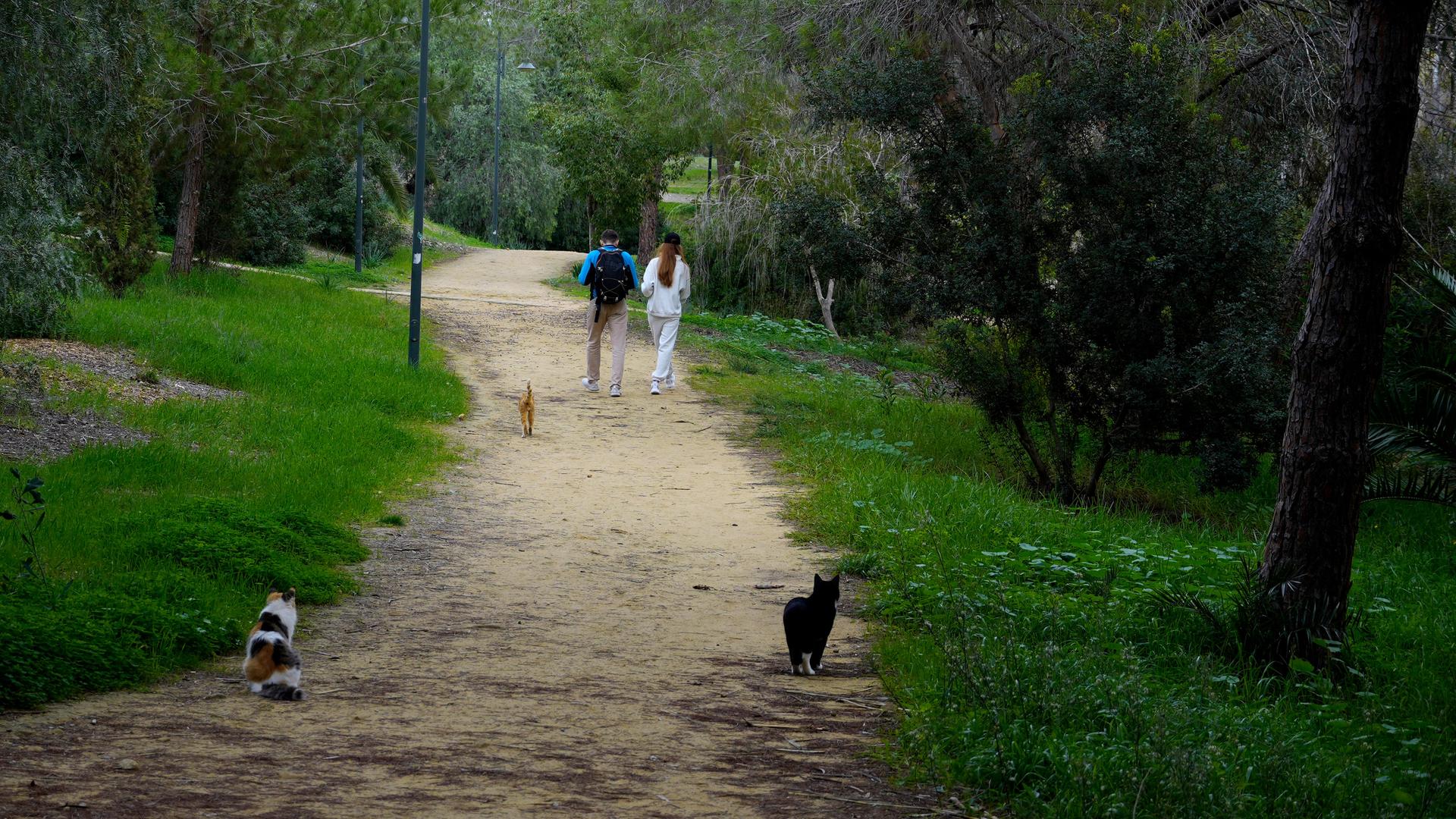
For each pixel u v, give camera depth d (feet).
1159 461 52.19
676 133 75.82
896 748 15.89
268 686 17.52
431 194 193.26
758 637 23.57
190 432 38.55
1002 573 27.61
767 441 48.44
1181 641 23.06
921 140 43.70
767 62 66.44
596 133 102.99
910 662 20.66
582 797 13.29
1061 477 44.19
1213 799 13.64
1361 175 22.17
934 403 61.16
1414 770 16.03
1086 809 13.23
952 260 43.24
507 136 191.21
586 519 34.88
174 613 20.57
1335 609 22.75
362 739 15.40
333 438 40.65
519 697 18.34
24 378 39.99
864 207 47.62
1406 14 21.85
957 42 57.82
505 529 33.14
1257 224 38.22
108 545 24.76
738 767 14.93
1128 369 39.73
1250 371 37.17
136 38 41.63
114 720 15.70
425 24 56.90
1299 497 22.90
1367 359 22.52
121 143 46.03
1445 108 61.41
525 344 70.33
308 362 54.29
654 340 57.93
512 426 49.29
